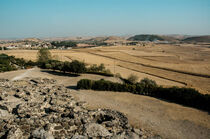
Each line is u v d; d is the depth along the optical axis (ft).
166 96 111.96
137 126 70.33
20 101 86.12
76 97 106.42
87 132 54.39
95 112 71.20
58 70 230.89
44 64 249.96
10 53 408.67
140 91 120.88
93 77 185.47
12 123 56.34
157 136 60.70
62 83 155.33
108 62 339.16
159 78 221.66
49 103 86.17
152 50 610.24
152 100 107.04
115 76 195.62
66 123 58.34
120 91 125.49
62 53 438.40
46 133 48.96
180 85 188.03
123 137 53.31
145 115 82.33
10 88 110.32
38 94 100.48
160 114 84.28
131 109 89.76
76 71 192.54
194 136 64.80
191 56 480.64
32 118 60.18
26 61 303.89
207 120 78.23
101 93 119.55
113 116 69.62
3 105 74.13
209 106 91.35
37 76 184.55
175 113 86.02
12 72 203.41
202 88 173.37
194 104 97.30
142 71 259.80
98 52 488.44
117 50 556.10
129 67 290.76
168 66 307.58
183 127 71.36
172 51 602.85
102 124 62.23
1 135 49.16
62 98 91.45
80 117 64.13
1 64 228.43
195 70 273.13
